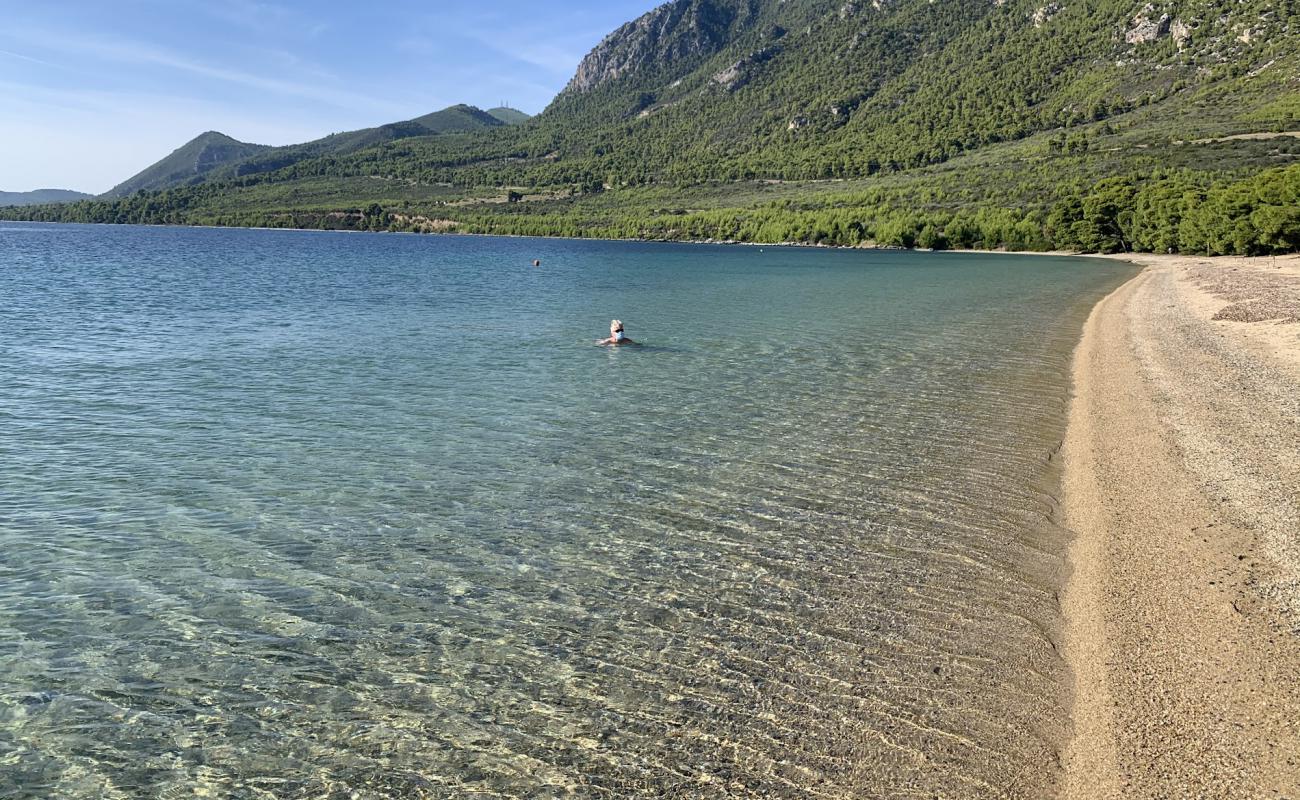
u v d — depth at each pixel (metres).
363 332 34.50
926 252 123.88
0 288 51.16
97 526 12.54
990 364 26.19
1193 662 8.38
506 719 7.71
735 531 12.32
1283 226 73.81
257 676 8.47
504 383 23.80
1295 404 18.75
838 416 19.47
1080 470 14.82
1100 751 7.08
